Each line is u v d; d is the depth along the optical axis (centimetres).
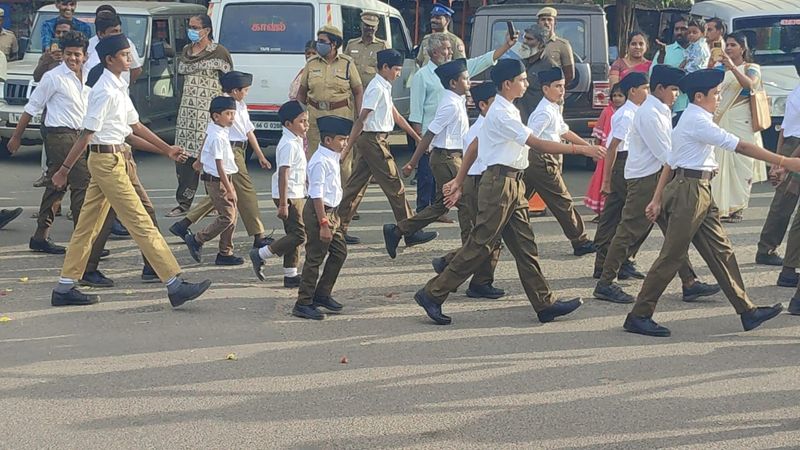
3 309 747
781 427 529
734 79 1020
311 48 1064
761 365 626
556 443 510
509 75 675
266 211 1127
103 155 730
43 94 864
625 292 800
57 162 878
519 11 1304
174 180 1316
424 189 1065
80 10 1458
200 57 1067
